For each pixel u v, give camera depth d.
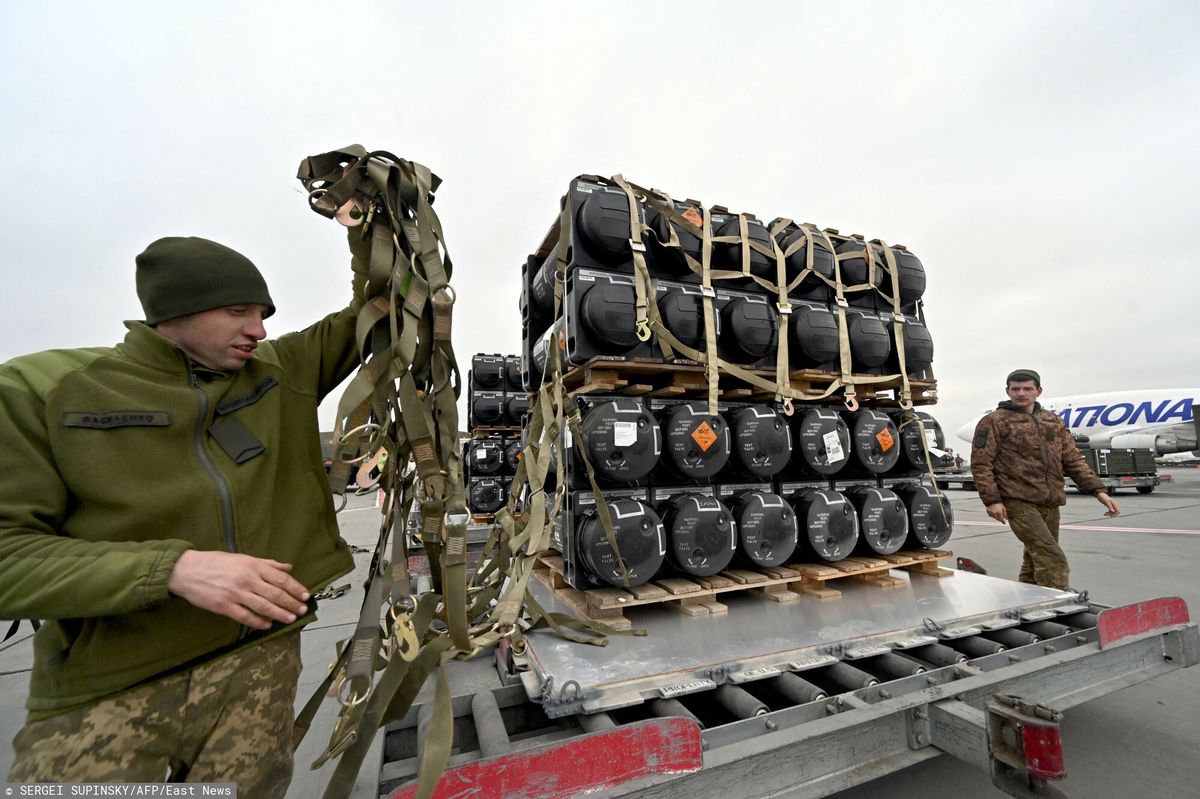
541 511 1.94
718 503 2.52
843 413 3.15
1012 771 1.43
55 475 0.97
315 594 1.33
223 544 1.11
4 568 0.85
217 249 1.20
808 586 2.72
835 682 1.95
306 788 1.49
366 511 15.41
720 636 2.10
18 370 1.02
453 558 1.36
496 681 2.02
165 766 1.07
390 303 1.29
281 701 1.24
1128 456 13.41
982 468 3.58
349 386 1.24
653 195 2.69
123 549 0.91
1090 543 6.59
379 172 1.31
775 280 2.98
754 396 2.90
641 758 1.28
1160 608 2.16
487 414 6.49
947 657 2.06
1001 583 2.86
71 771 0.96
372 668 1.18
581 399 2.57
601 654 1.92
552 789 1.19
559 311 2.72
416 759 1.60
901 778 2.06
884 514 2.87
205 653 1.10
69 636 1.01
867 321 3.05
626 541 2.30
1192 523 8.05
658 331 2.50
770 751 1.39
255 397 1.28
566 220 2.58
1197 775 2.00
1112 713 2.46
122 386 1.07
